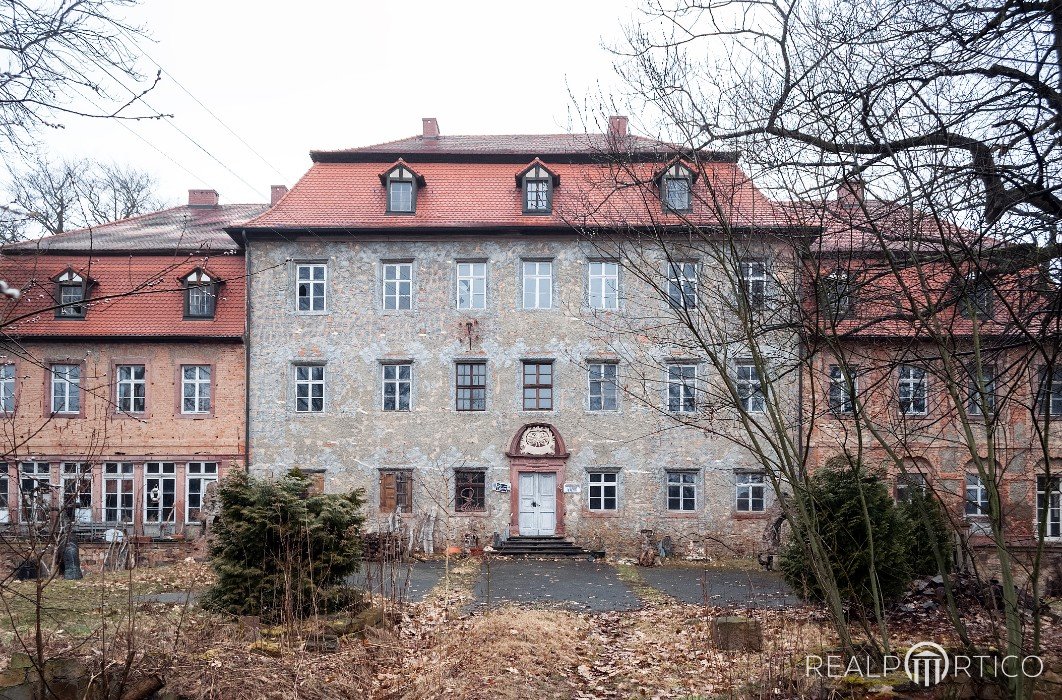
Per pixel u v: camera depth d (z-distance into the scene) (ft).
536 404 87.92
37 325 87.92
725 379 28.35
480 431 87.40
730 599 56.29
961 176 26.76
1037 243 27.73
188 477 88.28
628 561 81.10
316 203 91.04
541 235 88.28
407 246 88.99
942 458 76.54
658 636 43.39
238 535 37.63
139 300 90.74
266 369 88.22
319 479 87.10
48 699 26.55
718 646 37.37
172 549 78.43
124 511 87.81
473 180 93.35
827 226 30.63
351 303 88.69
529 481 87.45
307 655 32.45
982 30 28.63
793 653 31.60
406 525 82.53
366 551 41.01
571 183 90.27
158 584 56.29
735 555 83.97
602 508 86.69
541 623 42.91
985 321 28.58
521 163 95.20
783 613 37.47
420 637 40.78
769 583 65.51
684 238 37.58
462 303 88.84
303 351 88.33
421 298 88.53
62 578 59.00
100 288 90.94
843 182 26.91
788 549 43.52
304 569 37.42
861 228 28.43
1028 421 75.00
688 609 51.52
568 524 86.12
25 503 24.91
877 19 30.14
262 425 87.76
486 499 86.84
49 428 87.20
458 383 88.43
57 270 90.38
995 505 23.80
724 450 85.81
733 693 30.42
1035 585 23.91
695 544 85.30
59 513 24.07
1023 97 28.91
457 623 43.29
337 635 35.91
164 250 91.86
